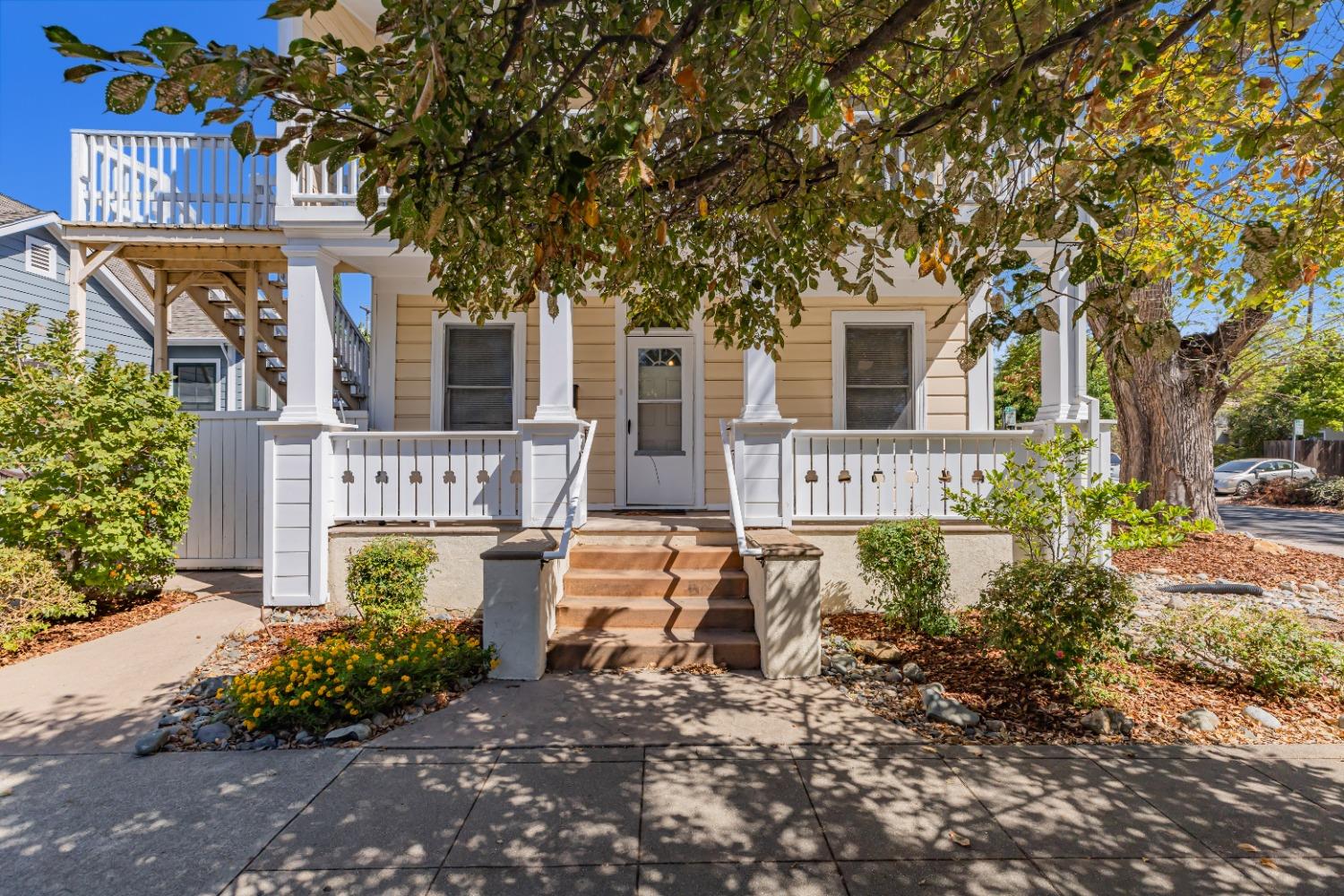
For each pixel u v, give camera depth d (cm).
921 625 536
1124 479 1069
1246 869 252
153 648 516
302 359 621
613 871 252
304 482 614
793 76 211
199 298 929
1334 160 279
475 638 517
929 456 626
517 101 236
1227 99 313
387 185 271
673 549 578
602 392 788
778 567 463
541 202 261
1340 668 409
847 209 316
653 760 339
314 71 187
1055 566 432
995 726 374
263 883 245
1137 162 235
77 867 254
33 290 1154
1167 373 1006
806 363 783
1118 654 468
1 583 511
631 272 349
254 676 389
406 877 249
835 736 366
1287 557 860
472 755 344
